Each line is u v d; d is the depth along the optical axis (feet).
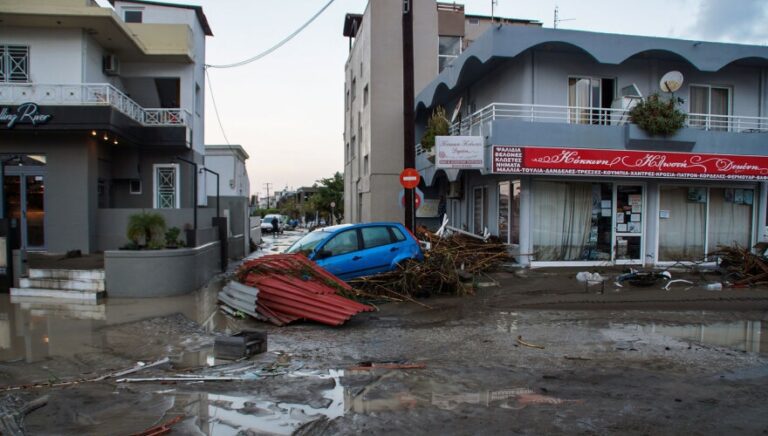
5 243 35.81
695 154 47.96
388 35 84.23
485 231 52.60
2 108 47.70
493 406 15.89
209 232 46.62
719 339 24.68
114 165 60.64
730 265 45.16
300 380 18.29
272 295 28.81
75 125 48.42
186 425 14.30
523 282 40.60
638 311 31.40
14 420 14.52
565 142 46.01
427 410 15.55
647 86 52.13
